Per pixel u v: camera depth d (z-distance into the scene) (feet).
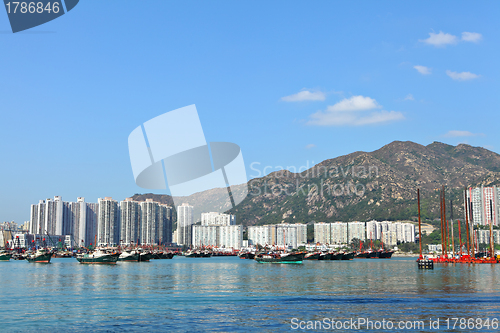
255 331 167.73
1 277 432.25
